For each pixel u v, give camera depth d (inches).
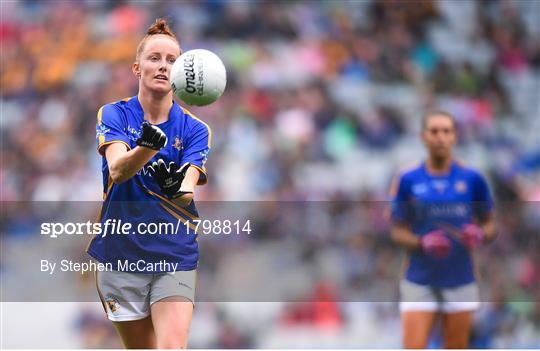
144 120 602.9
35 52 2268.7
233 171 1844.2
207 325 1170.0
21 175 1937.7
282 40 2266.2
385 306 1205.7
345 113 2065.7
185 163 594.9
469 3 2527.1
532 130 2239.2
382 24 2393.0
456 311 874.8
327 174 1919.3
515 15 2536.9
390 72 2274.9
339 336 1184.2
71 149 1982.0
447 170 903.7
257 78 2129.7
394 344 1175.0
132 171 542.3
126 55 2236.7
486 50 2432.3
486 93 2306.8
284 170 1883.6
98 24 2329.0
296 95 2079.2
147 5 2342.5
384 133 2055.9
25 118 2082.9
